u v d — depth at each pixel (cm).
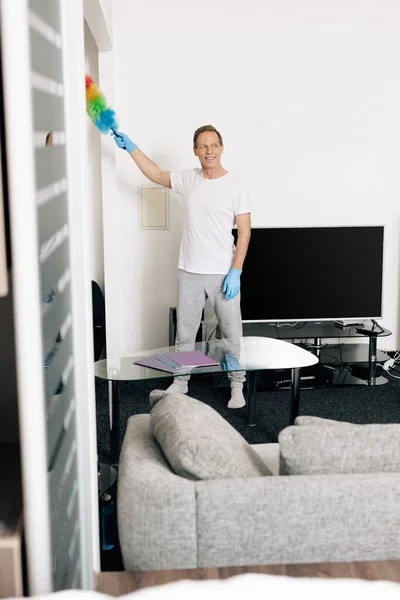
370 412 454
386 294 564
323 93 538
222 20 525
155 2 518
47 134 154
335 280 521
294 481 199
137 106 528
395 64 539
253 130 537
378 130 544
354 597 117
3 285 126
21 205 126
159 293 547
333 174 546
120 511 203
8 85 124
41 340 131
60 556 158
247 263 514
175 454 210
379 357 521
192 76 528
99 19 416
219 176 466
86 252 199
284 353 388
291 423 399
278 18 529
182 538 196
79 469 186
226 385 483
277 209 546
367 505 197
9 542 133
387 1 533
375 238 519
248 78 532
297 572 193
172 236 541
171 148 533
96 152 539
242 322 521
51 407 150
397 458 208
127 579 195
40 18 147
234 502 195
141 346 552
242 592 118
